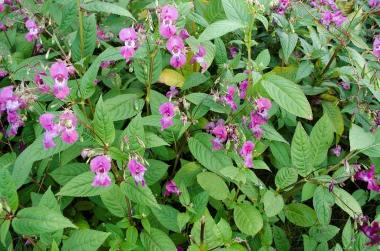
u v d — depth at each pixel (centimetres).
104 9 38
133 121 29
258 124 35
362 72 40
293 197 41
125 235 34
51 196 29
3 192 26
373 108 44
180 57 35
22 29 52
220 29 34
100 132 28
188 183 37
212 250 30
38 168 38
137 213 33
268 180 45
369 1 54
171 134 39
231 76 40
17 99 34
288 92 32
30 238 30
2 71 40
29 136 41
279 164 41
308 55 45
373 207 45
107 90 47
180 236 36
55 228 25
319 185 35
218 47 43
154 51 36
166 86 48
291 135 46
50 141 29
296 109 31
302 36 52
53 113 31
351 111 42
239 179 33
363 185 46
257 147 37
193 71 45
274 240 37
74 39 40
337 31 48
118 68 43
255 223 34
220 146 36
